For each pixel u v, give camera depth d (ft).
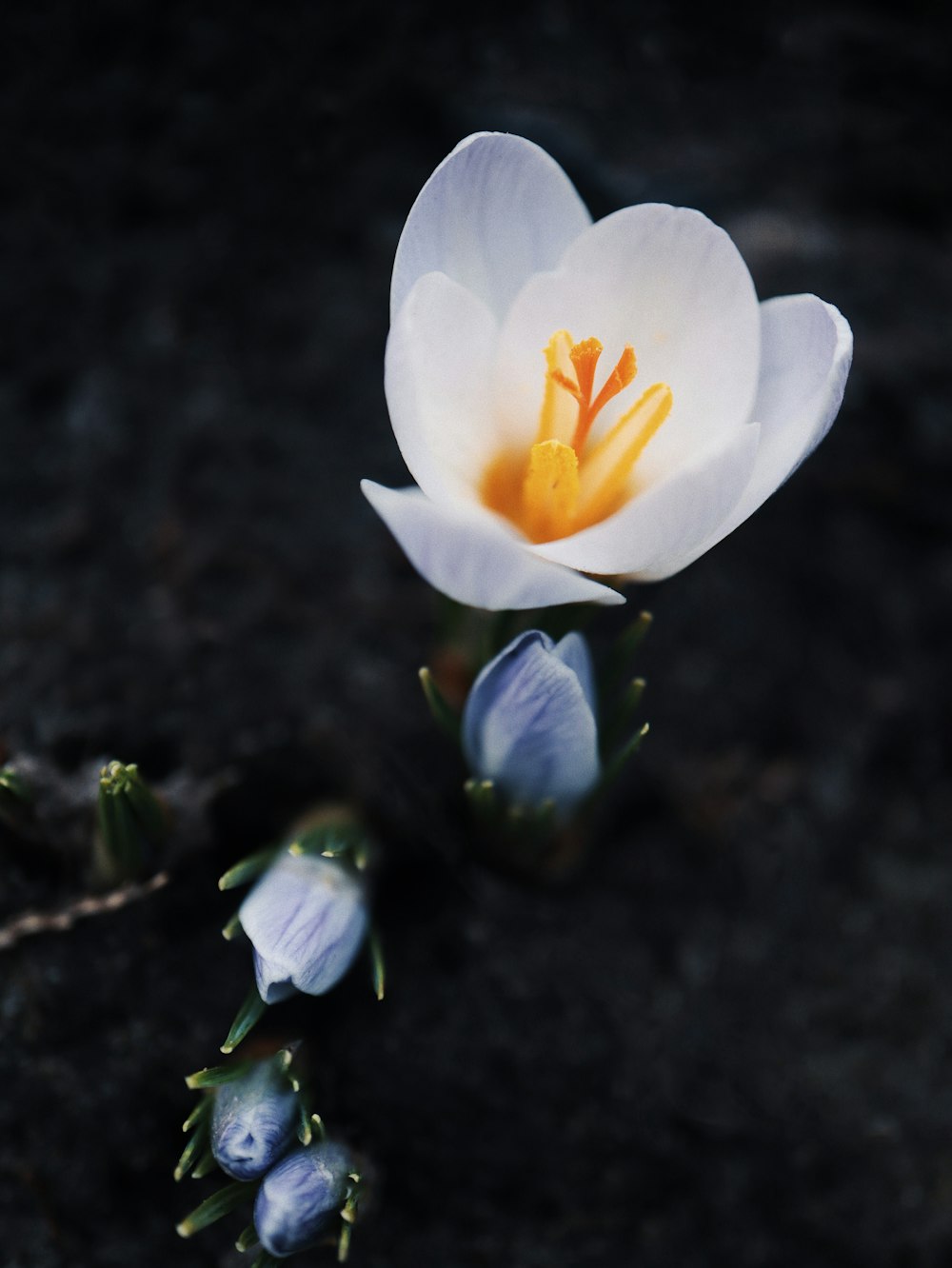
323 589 1.15
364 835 1.02
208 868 1.04
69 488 1.16
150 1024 1.02
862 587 1.20
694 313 0.96
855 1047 1.11
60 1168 1.01
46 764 1.06
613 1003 1.09
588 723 0.97
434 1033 1.05
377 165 1.25
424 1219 1.04
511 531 0.95
